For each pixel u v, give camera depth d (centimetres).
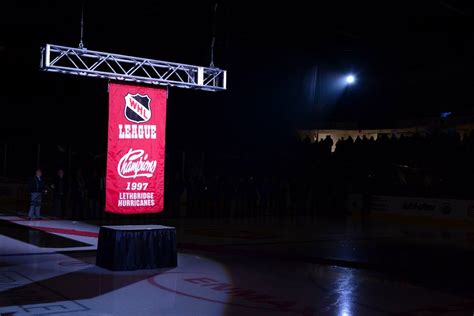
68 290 834
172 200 2500
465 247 1537
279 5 2359
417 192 2794
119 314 694
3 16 2398
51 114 3075
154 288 865
